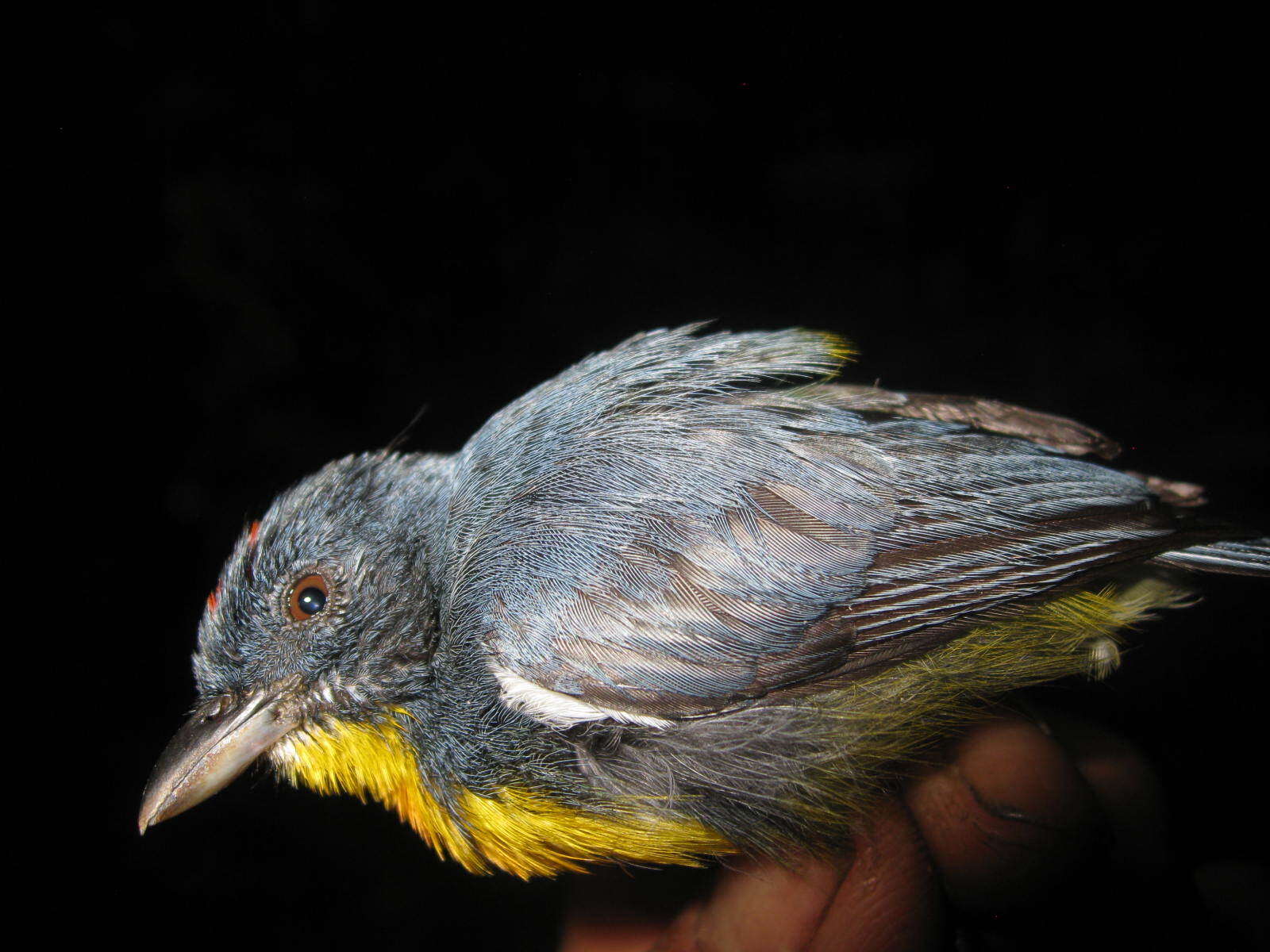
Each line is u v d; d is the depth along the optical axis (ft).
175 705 0.50
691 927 0.31
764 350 0.32
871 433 0.30
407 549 0.30
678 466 0.29
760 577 0.28
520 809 0.29
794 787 0.29
